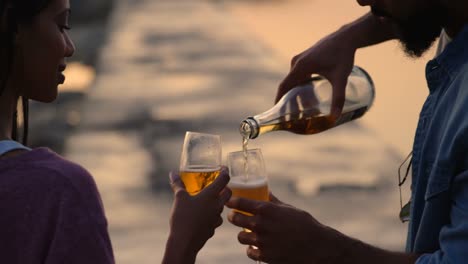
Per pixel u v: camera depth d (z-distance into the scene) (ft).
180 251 5.86
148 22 60.23
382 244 15.15
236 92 32.48
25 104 5.97
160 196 18.65
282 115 8.20
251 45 47.34
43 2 5.13
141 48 47.21
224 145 23.52
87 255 4.83
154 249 15.20
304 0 67.67
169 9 67.46
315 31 54.85
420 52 6.55
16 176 4.88
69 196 4.86
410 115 28.04
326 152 22.06
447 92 6.23
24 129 6.02
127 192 19.02
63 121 32.68
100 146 23.77
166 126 26.43
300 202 17.80
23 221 4.81
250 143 23.34
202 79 36.17
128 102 31.30
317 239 6.23
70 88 41.04
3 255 4.80
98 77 37.73
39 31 5.18
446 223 6.20
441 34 7.00
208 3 70.69
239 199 6.31
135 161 21.89
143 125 26.76
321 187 18.83
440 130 6.25
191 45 48.01
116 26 58.59
